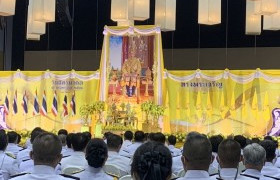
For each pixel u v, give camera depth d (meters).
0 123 17.67
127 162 6.56
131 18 11.56
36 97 17.56
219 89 16.16
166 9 12.91
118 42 16.70
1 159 6.36
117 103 16.55
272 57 21.33
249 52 21.62
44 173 3.38
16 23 22.78
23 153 7.55
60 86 17.48
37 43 23.19
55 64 23.11
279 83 15.62
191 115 16.33
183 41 22.44
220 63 21.97
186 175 3.26
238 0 21.80
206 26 22.20
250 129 15.78
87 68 23.08
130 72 16.53
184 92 16.45
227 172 4.14
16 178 3.40
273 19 12.57
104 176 4.64
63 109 17.34
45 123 17.45
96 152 4.58
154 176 2.70
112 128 15.44
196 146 3.24
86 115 16.09
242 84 15.96
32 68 23.00
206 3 11.77
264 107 15.70
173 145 9.73
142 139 9.05
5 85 17.77
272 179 4.48
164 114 16.39
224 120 16.03
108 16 23.16
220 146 4.18
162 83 16.23
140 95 16.41
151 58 16.39
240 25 21.80
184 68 22.39
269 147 5.60
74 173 5.05
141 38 16.50
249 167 4.49
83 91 17.30
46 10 11.95
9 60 22.69
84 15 23.34
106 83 16.70
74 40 23.30
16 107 17.64
